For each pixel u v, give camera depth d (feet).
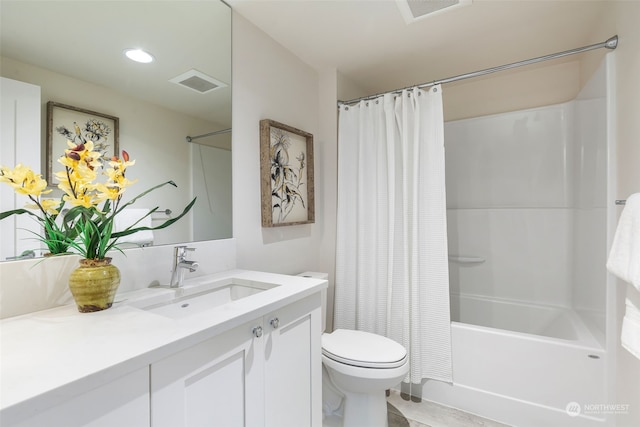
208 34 4.66
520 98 7.86
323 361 4.82
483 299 8.00
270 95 5.85
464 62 7.07
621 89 4.57
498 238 7.93
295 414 3.54
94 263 2.83
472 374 5.55
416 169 5.95
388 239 6.33
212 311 2.78
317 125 7.32
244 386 2.83
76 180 2.72
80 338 2.18
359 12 5.18
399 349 4.77
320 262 7.35
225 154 4.92
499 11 5.22
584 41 6.24
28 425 1.50
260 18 5.32
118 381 1.87
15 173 2.57
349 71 7.38
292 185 6.29
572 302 7.04
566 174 7.22
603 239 5.07
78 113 3.26
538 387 5.06
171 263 4.01
